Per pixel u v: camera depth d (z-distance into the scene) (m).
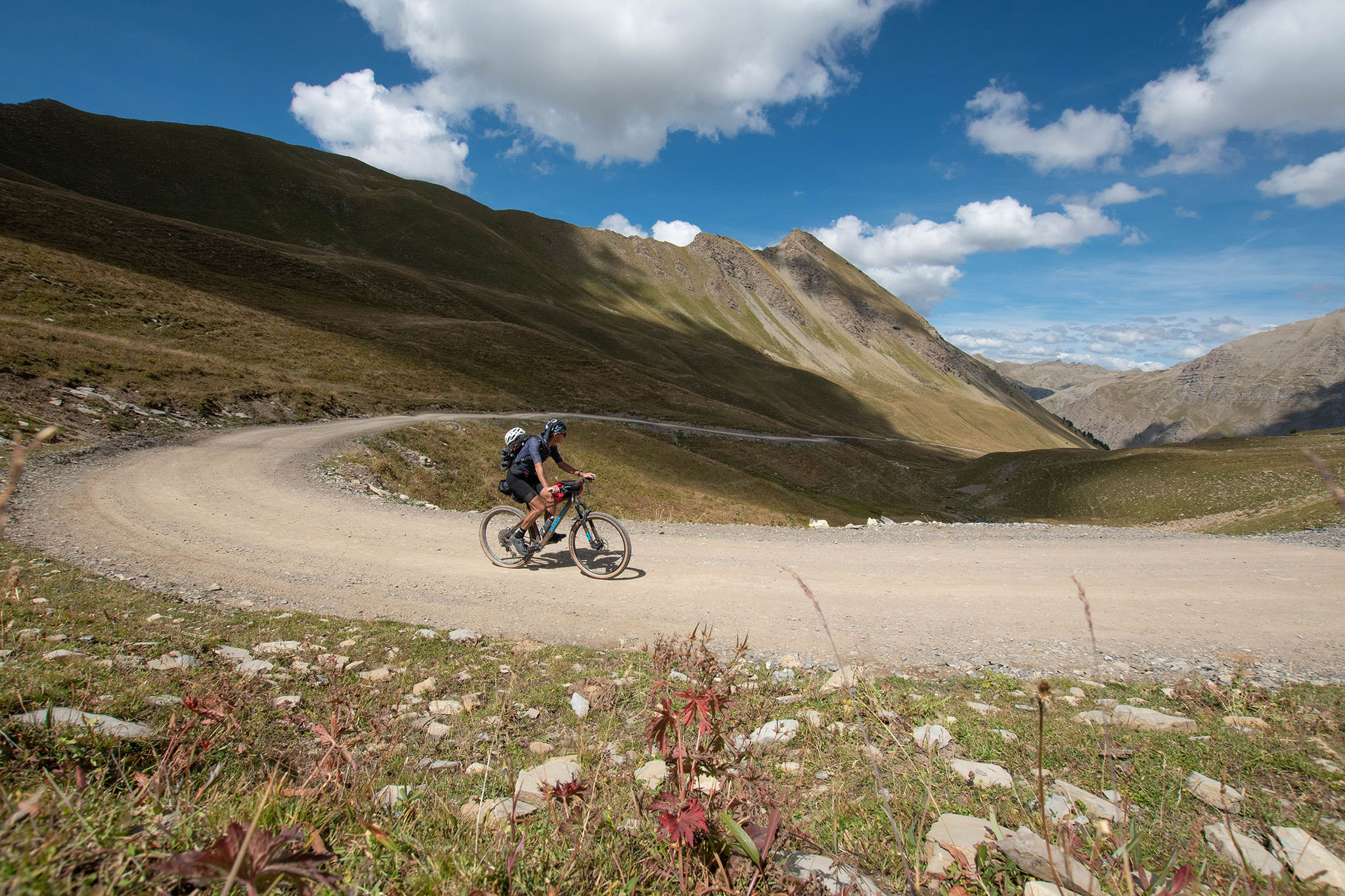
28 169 159.50
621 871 2.28
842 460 103.62
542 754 4.16
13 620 5.45
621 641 6.95
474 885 2.19
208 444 23.33
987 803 3.42
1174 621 7.94
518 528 9.40
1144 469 93.44
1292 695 5.41
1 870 1.82
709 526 13.77
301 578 8.69
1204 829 3.13
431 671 5.69
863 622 7.73
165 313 49.47
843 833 3.07
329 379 50.66
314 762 3.59
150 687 4.20
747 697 4.84
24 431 18.33
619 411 90.81
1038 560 11.21
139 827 2.22
